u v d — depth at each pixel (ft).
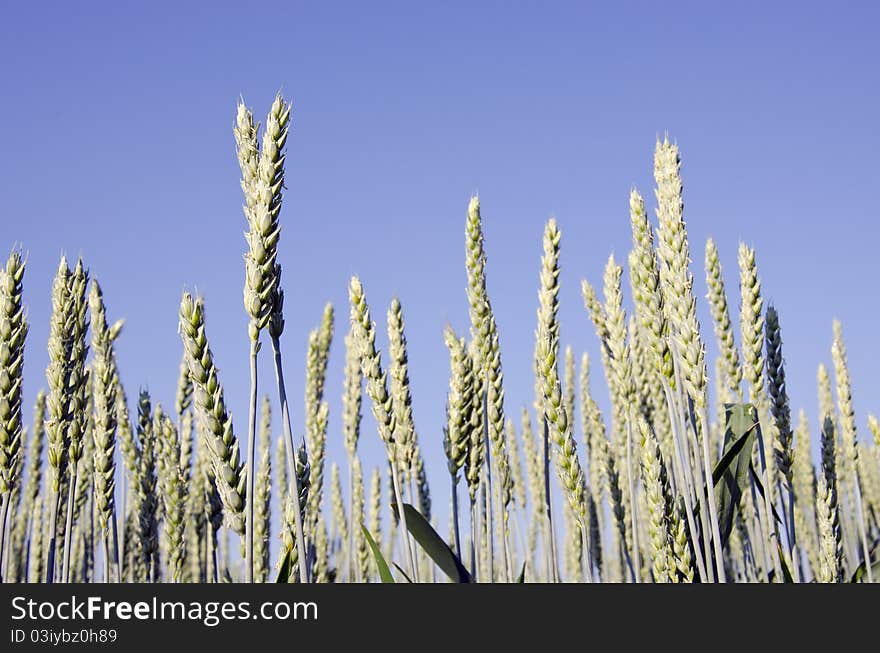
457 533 2.84
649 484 2.63
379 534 3.94
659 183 2.65
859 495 3.13
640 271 2.65
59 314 2.61
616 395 3.35
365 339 2.67
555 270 2.88
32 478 3.44
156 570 3.14
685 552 2.61
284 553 2.52
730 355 2.95
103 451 2.72
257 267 2.34
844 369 3.35
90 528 3.46
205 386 2.34
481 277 2.95
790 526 2.89
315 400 3.52
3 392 2.53
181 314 2.34
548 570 2.81
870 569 2.92
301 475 2.53
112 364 2.76
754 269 2.90
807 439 4.37
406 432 2.70
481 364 2.94
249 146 2.40
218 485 2.35
